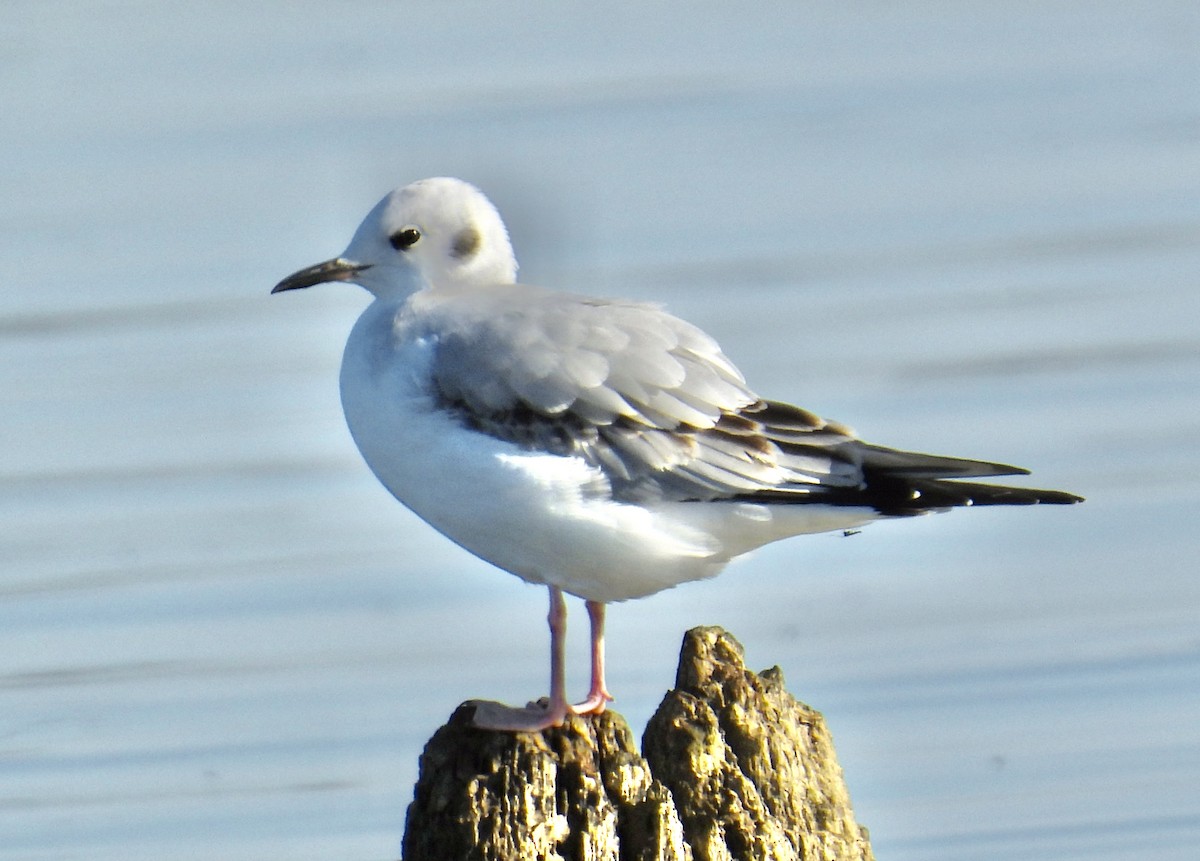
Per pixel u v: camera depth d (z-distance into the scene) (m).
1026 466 23.83
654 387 13.41
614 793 12.39
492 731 12.52
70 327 26.73
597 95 33.25
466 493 13.39
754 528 13.55
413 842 12.55
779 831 12.53
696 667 12.86
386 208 14.47
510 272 14.80
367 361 13.80
